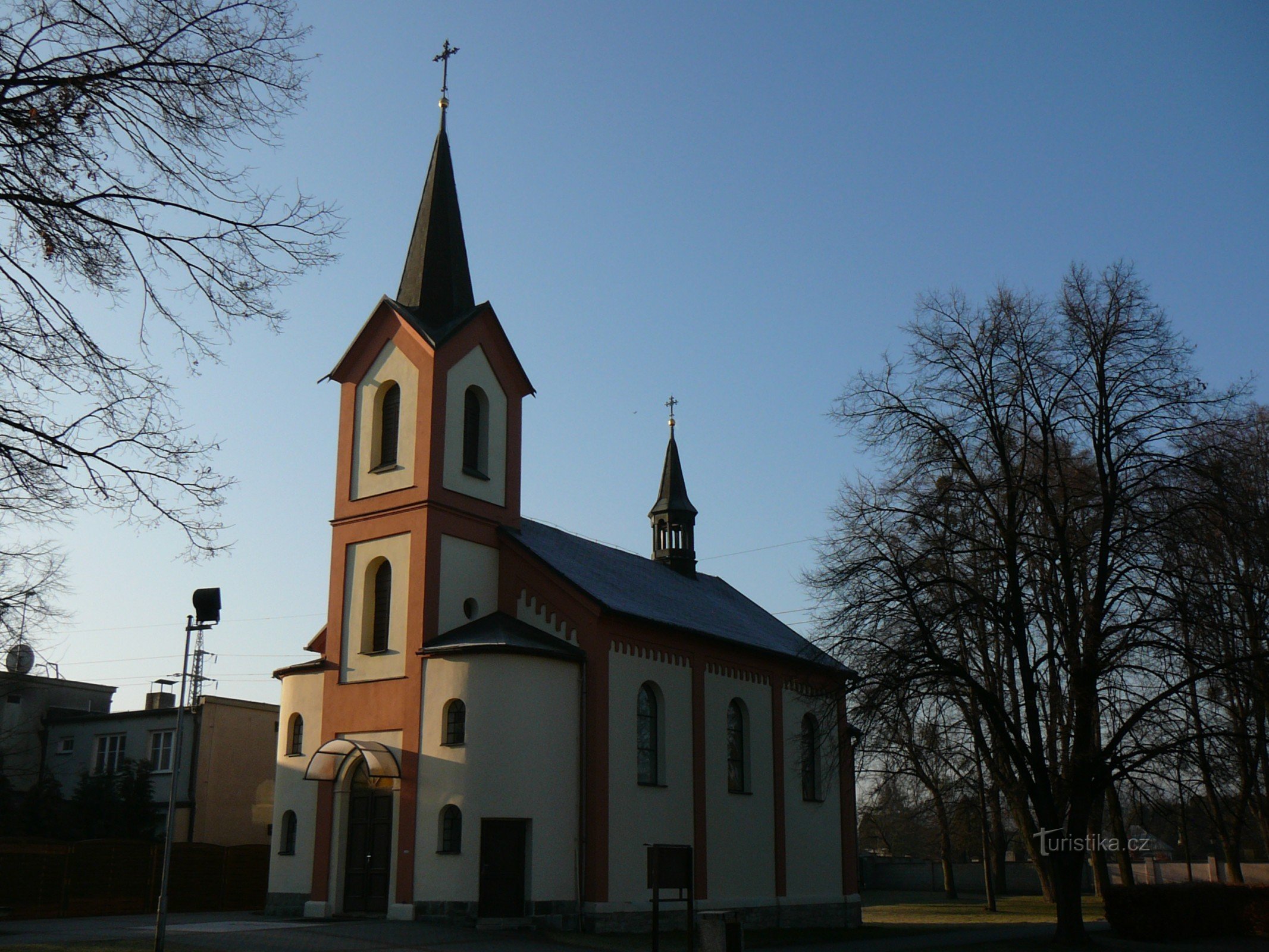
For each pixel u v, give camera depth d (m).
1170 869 65.56
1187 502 27.91
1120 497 28.88
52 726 52.69
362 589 34.84
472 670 31.62
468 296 39.62
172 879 37.66
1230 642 27.92
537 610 34.78
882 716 28.41
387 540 34.88
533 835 30.53
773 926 39.16
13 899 32.81
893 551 29.72
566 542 41.16
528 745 31.03
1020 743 29.53
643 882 33.25
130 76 12.16
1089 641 28.16
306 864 32.94
